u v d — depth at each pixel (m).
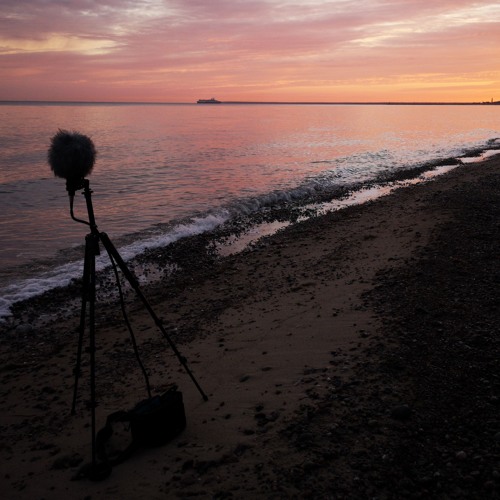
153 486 3.54
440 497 3.22
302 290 8.51
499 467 3.46
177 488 3.49
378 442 3.81
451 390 4.52
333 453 3.71
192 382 5.40
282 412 4.42
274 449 3.84
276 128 79.12
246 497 3.32
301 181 25.33
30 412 5.26
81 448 4.30
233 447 3.94
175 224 16.05
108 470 3.74
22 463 4.20
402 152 40.38
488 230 11.23
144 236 14.52
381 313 6.66
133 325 7.94
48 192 22.14
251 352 6.04
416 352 5.32
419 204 16.14
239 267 11.03
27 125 76.94
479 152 39.16
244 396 4.86
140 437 4.03
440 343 5.50
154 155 36.91
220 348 6.34
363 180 25.34
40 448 4.43
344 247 11.54
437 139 55.97
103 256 12.47
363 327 6.24
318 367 5.29
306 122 103.62
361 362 5.22
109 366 6.30
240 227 15.75
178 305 8.78
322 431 4.02
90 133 61.03
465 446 3.72
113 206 18.97
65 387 5.86
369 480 3.39
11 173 27.48
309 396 4.65
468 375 4.76
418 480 3.38
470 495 3.22
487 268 8.31
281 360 5.65
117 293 9.84
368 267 9.31
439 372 4.86
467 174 24.50
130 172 28.11
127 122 95.62
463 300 6.84
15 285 10.25
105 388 5.63
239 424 4.30
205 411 4.62
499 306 6.53
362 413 4.23
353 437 3.90
